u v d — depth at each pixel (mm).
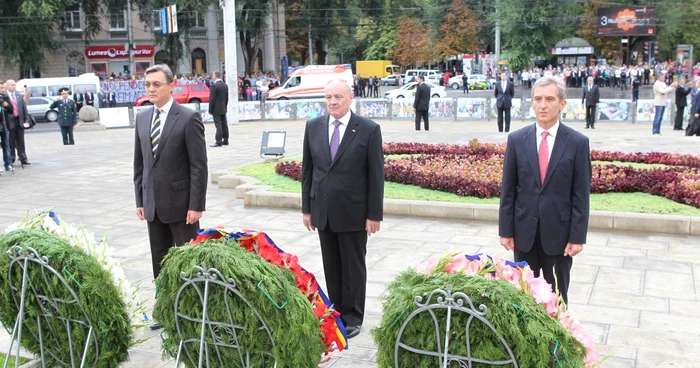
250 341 3229
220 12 50594
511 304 2730
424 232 8203
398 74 58719
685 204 8805
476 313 2717
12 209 10180
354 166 4977
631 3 59844
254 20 47844
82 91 33469
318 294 3574
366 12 60438
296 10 54656
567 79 48406
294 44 60938
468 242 7707
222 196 10891
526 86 48531
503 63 53844
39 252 3570
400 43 58875
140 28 48219
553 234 4238
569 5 53500
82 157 16562
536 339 2740
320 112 27750
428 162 11891
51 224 3912
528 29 53500
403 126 23484
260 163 13273
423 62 59938
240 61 53750
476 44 57188
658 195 9406
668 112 23047
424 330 2869
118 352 3812
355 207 4984
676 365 4480
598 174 10305
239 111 27219
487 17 55781
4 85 14203
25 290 3691
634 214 8125
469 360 2785
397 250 7430
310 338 3334
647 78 49500
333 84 4988
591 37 61062
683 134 19188
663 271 6520
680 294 5875
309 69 35438
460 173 10516
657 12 57125
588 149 4273
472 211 8812
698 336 4969
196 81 39781
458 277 2842
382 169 5062
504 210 4422
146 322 4043
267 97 35969
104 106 34219
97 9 44688
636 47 61844
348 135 5008
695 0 57000
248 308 3168
